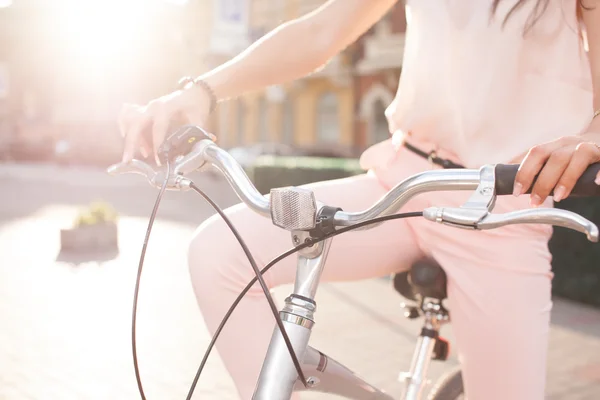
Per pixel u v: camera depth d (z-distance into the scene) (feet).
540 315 5.14
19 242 32.45
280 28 5.44
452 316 5.40
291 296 3.91
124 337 17.20
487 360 5.22
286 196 3.80
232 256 5.00
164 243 32.68
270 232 5.01
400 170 5.44
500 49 5.03
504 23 4.98
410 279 5.49
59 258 28.35
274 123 108.78
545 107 5.10
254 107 112.37
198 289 5.10
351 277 5.48
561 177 3.29
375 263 5.45
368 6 5.45
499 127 5.16
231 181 4.11
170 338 17.24
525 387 5.13
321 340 17.49
